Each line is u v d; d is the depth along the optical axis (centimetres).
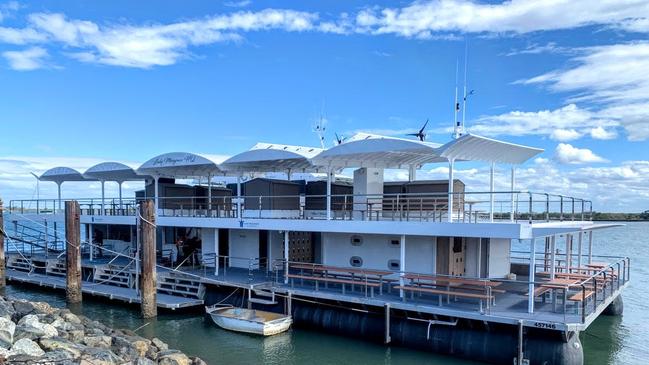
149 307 1988
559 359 1320
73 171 3212
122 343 1439
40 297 2478
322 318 1783
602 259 3550
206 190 2992
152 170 2758
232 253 2436
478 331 1478
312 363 1499
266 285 1955
